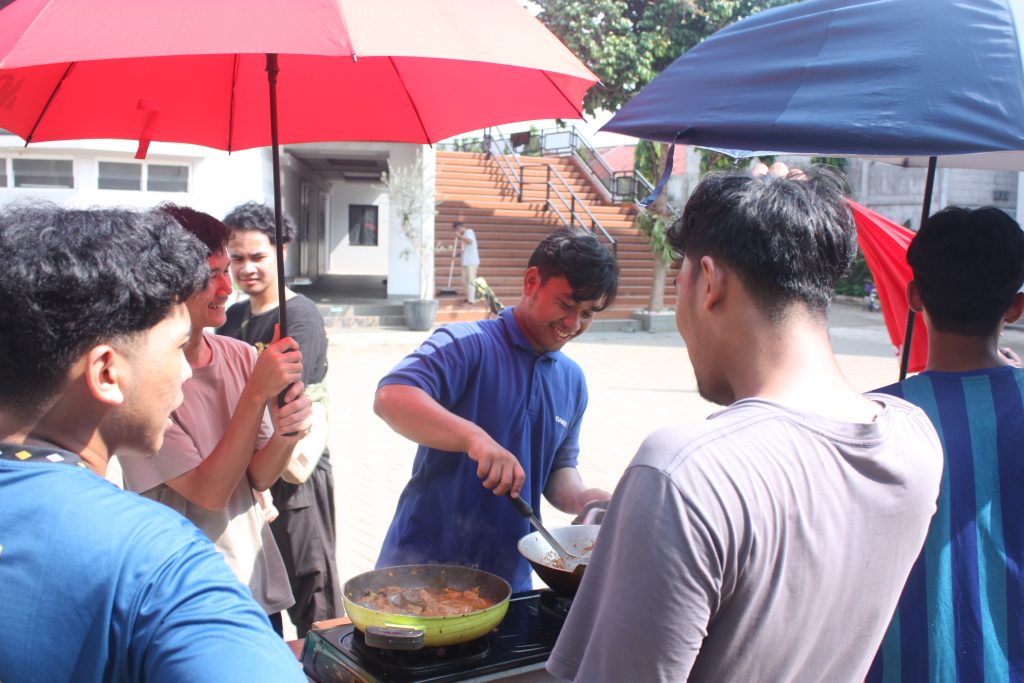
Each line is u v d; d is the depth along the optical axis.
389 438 7.53
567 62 1.76
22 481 0.93
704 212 1.23
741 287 1.18
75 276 0.95
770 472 1.05
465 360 2.23
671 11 15.48
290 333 3.16
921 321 2.55
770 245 1.15
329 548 3.16
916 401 1.64
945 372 1.67
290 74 2.31
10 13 1.57
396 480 6.27
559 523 5.25
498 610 1.70
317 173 22.19
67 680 0.86
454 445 1.98
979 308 1.66
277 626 2.49
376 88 2.38
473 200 19.12
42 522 0.90
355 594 1.84
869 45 1.49
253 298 3.31
